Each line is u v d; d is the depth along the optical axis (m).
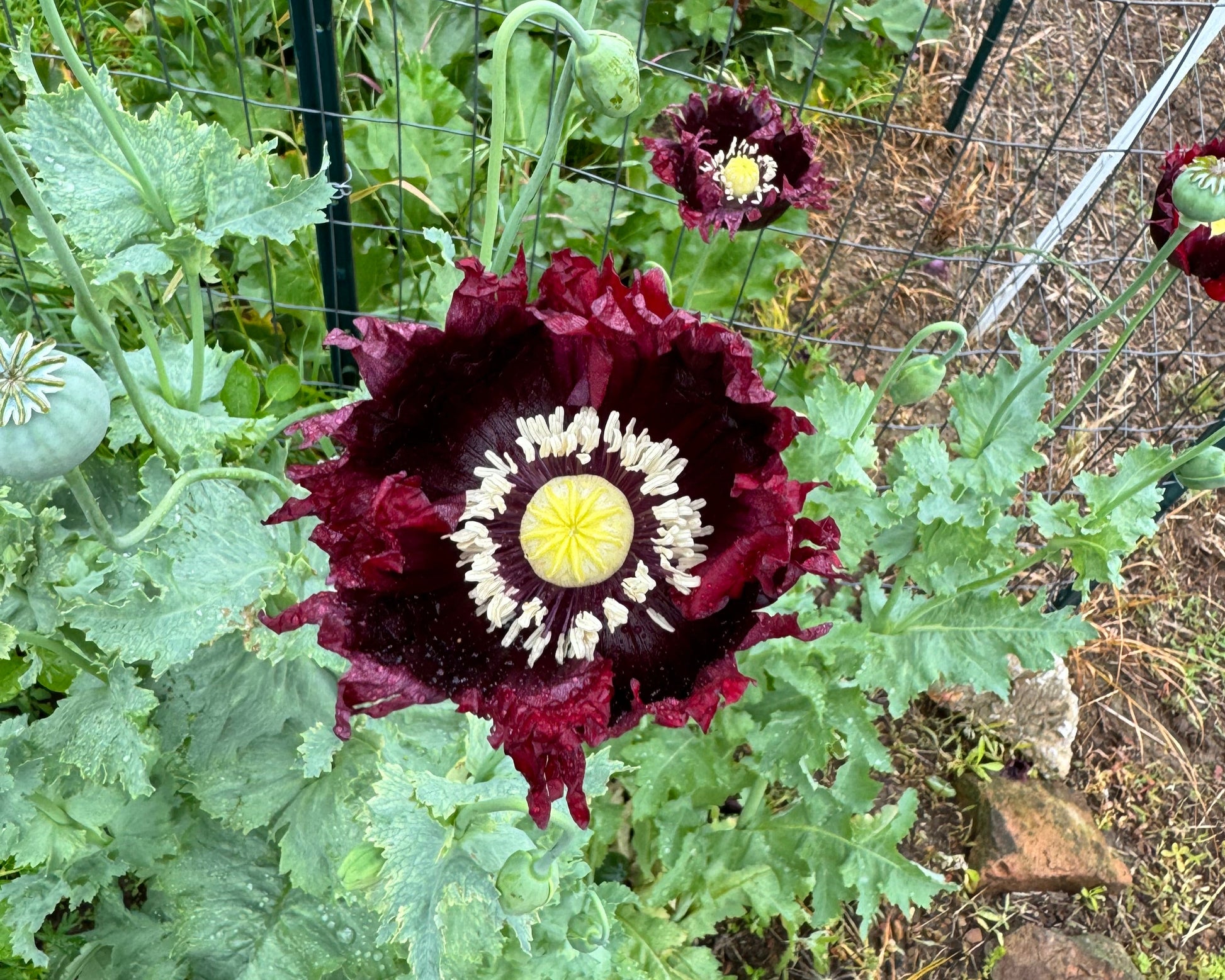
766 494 0.18
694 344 0.18
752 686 0.32
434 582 0.19
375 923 0.30
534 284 0.45
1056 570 0.46
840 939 0.38
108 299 0.25
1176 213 0.26
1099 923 0.39
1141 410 0.49
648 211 0.45
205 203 0.24
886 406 0.47
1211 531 0.47
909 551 0.32
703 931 0.34
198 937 0.29
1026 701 0.41
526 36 0.45
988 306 0.47
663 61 0.50
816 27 0.52
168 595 0.25
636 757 0.33
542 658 0.20
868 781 0.33
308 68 0.30
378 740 0.29
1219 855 0.41
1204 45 0.35
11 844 0.26
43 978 0.30
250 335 0.41
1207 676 0.44
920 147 0.53
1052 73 0.56
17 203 0.39
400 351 0.18
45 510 0.25
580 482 0.20
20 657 0.27
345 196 0.33
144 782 0.25
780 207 0.34
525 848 0.23
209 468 0.26
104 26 0.43
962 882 0.39
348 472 0.18
